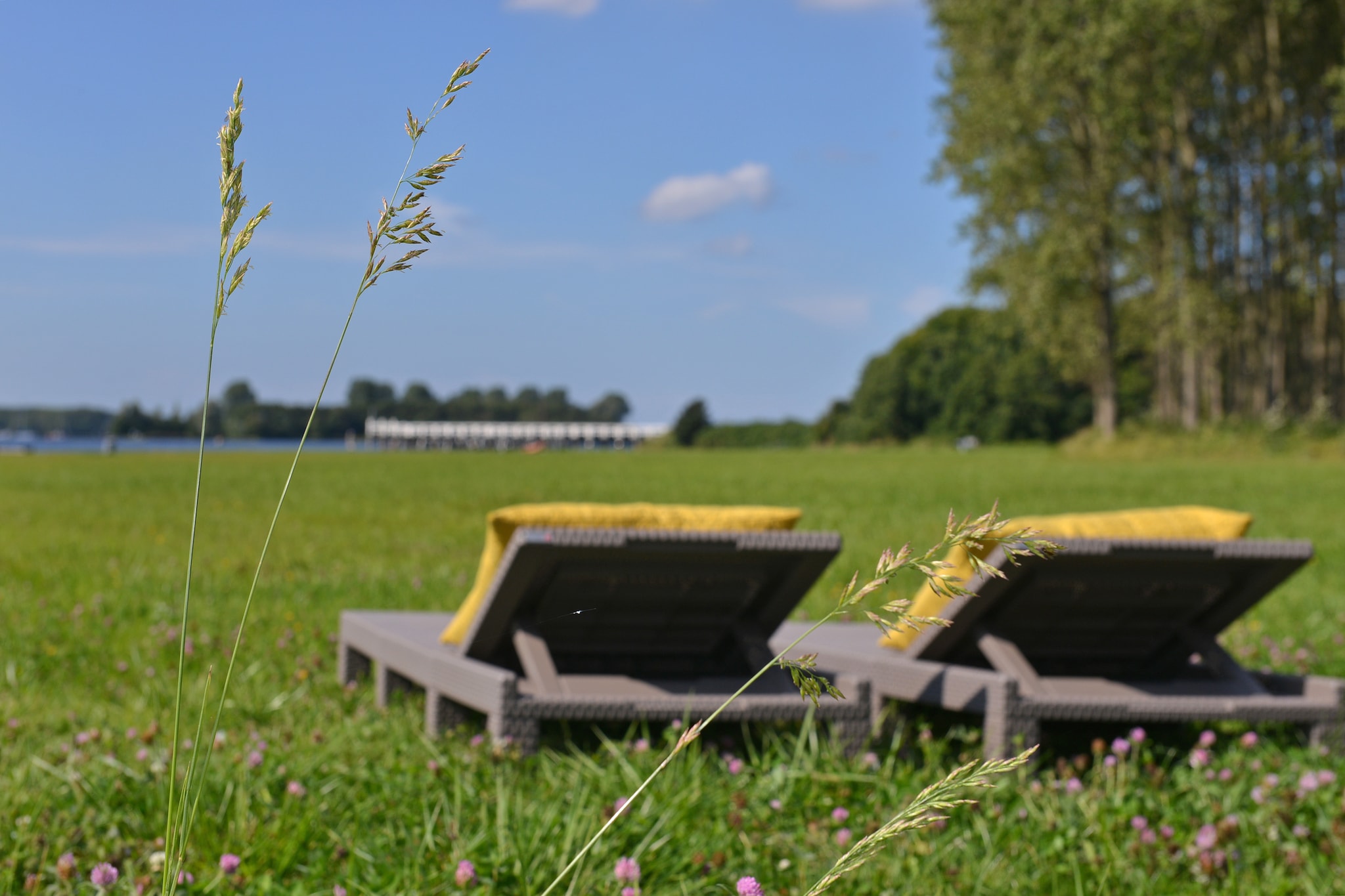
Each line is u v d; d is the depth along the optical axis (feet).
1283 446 133.59
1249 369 150.82
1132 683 15.76
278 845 10.20
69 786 11.74
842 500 71.97
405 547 41.27
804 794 12.42
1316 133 145.59
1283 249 147.13
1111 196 135.95
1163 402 161.58
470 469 127.03
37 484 82.79
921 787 12.75
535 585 14.58
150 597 26.63
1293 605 29.22
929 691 15.47
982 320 164.86
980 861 10.78
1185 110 138.62
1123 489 82.28
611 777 12.42
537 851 10.14
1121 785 12.85
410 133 4.80
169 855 5.22
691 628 15.89
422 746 14.75
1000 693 14.39
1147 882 10.26
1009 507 65.77
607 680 14.80
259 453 211.82
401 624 18.86
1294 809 12.25
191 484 84.17
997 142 134.72
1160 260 145.89
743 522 15.53
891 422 306.96
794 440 320.91
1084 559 14.75
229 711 16.29
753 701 14.30
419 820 11.21
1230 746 15.23
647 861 10.13
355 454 212.02
